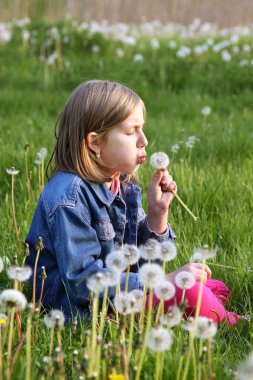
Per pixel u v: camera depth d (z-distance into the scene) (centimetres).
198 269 306
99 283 222
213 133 694
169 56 1190
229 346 276
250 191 477
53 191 306
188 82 1021
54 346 274
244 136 658
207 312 302
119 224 320
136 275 303
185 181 489
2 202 483
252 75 1009
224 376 248
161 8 2084
